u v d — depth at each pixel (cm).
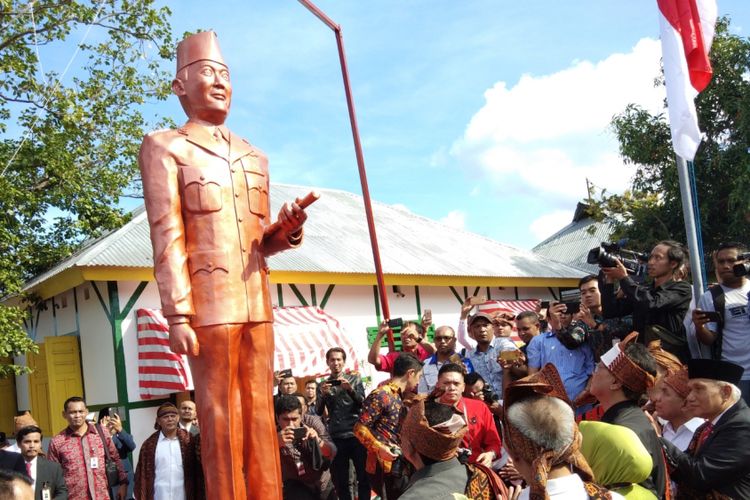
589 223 3444
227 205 468
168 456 730
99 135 1377
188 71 492
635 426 342
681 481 378
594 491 271
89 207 1336
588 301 681
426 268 1708
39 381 1378
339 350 852
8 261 1232
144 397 1175
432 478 338
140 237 1308
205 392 451
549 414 268
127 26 1359
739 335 554
